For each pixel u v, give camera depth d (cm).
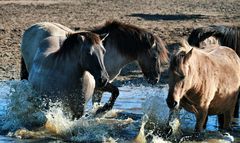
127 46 1454
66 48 1248
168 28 3058
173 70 1084
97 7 4512
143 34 1456
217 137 1234
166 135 1195
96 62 1199
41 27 1407
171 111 1186
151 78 1467
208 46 1362
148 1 5159
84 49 1209
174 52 1112
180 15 3806
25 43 1426
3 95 1642
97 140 1204
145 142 1195
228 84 1238
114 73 1472
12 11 4025
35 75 1297
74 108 1264
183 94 1110
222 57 1265
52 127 1265
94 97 1492
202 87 1149
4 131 1267
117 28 1461
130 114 1452
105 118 1410
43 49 1320
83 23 3338
